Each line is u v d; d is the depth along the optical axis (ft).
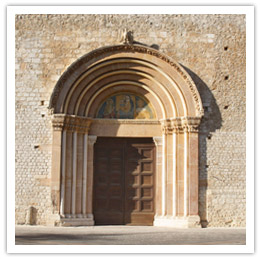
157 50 69.67
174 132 70.44
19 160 68.69
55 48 70.59
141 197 72.84
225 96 71.15
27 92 69.82
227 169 69.87
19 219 67.72
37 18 70.90
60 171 67.87
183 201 68.90
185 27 71.82
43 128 69.31
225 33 72.13
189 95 69.56
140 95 73.56
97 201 72.54
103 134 72.28
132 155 73.67
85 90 70.38
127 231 61.72
